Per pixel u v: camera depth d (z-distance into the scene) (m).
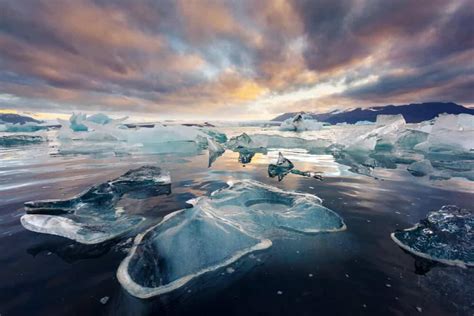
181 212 2.68
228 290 1.75
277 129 24.22
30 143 13.78
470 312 1.52
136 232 2.68
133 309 1.57
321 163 7.26
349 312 1.52
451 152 9.06
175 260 2.03
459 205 3.48
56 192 4.14
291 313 1.52
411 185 4.64
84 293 1.70
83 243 2.44
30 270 1.96
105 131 14.59
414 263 2.07
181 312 1.54
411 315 1.50
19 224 2.85
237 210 3.18
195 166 6.76
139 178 4.80
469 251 2.12
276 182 4.89
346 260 2.12
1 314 1.50
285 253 2.25
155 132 13.81
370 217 3.06
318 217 2.91
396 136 10.98
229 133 20.34
